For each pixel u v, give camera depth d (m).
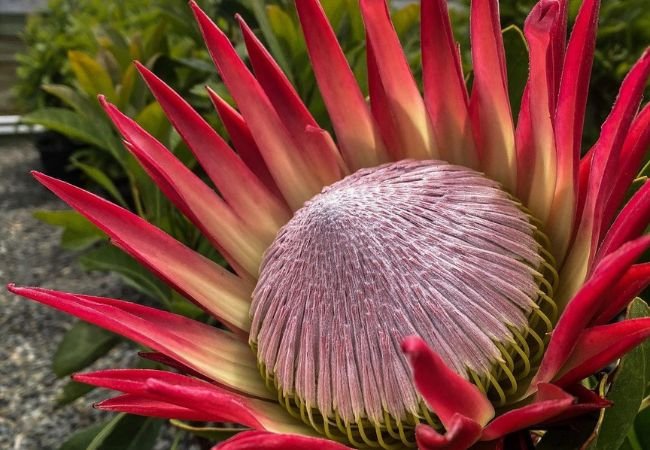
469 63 0.64
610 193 0.26
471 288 0.28
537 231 0.29
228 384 0.30
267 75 0.32
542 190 0.29
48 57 1.46
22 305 1.06
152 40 0.67
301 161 0.33
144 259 0.30
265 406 0.30
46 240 1.29
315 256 0.29
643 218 0.25
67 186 0.30
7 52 2.38
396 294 0.28
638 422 0.29
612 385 0.27
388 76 0.31
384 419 0.28
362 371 0.28
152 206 0.49
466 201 0.29
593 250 0.26
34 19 1.68
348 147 0.33
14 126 1.74
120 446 0.42
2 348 0.95
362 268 0.28
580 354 0.26
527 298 0.28
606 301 0.26
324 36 0.32
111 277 1.11
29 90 1.53
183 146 0.47
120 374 0.27
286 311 0.29
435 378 0.24
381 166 0.31
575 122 0.27
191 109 0.32
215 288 0.32
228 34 0.67
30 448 0.76
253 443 0.24
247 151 0.33
